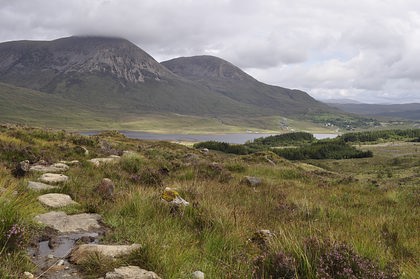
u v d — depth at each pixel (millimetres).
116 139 42281
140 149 27656
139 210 7184
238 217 7680
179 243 5609
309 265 4574
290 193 12922
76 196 8766
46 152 16438
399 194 13406
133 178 12844
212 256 5410
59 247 5223
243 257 5340
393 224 8281
